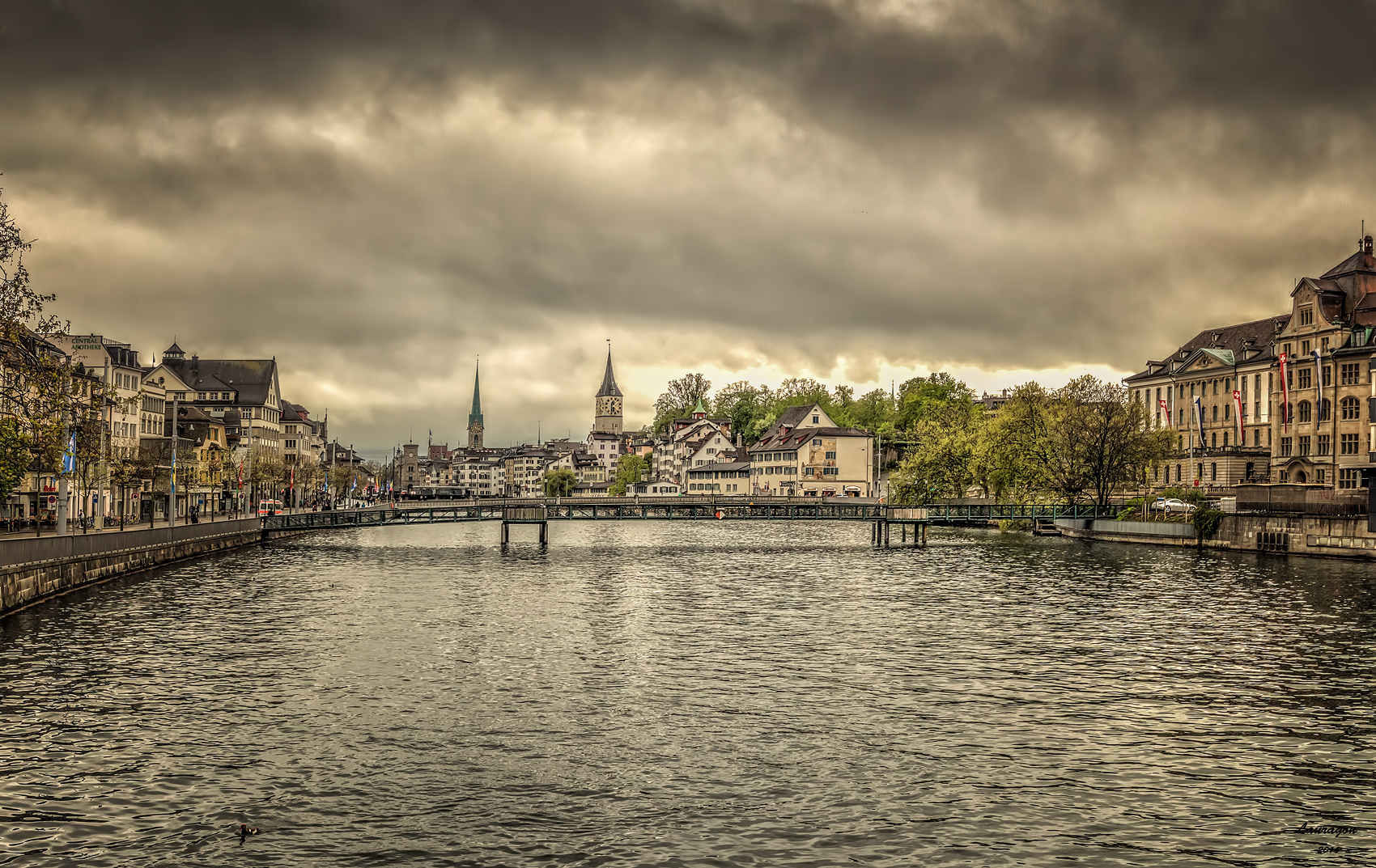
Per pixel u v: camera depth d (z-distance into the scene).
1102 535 120.31
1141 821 27.36
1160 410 163.12
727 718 36.59
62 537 65.56
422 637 52.38
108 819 26.69
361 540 139.25
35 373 52.25
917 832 26.58
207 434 159.75
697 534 158.25
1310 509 99.81
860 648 50.00
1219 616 59.56
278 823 26.64
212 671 43.16
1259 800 28.86
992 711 37.81
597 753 32.47
